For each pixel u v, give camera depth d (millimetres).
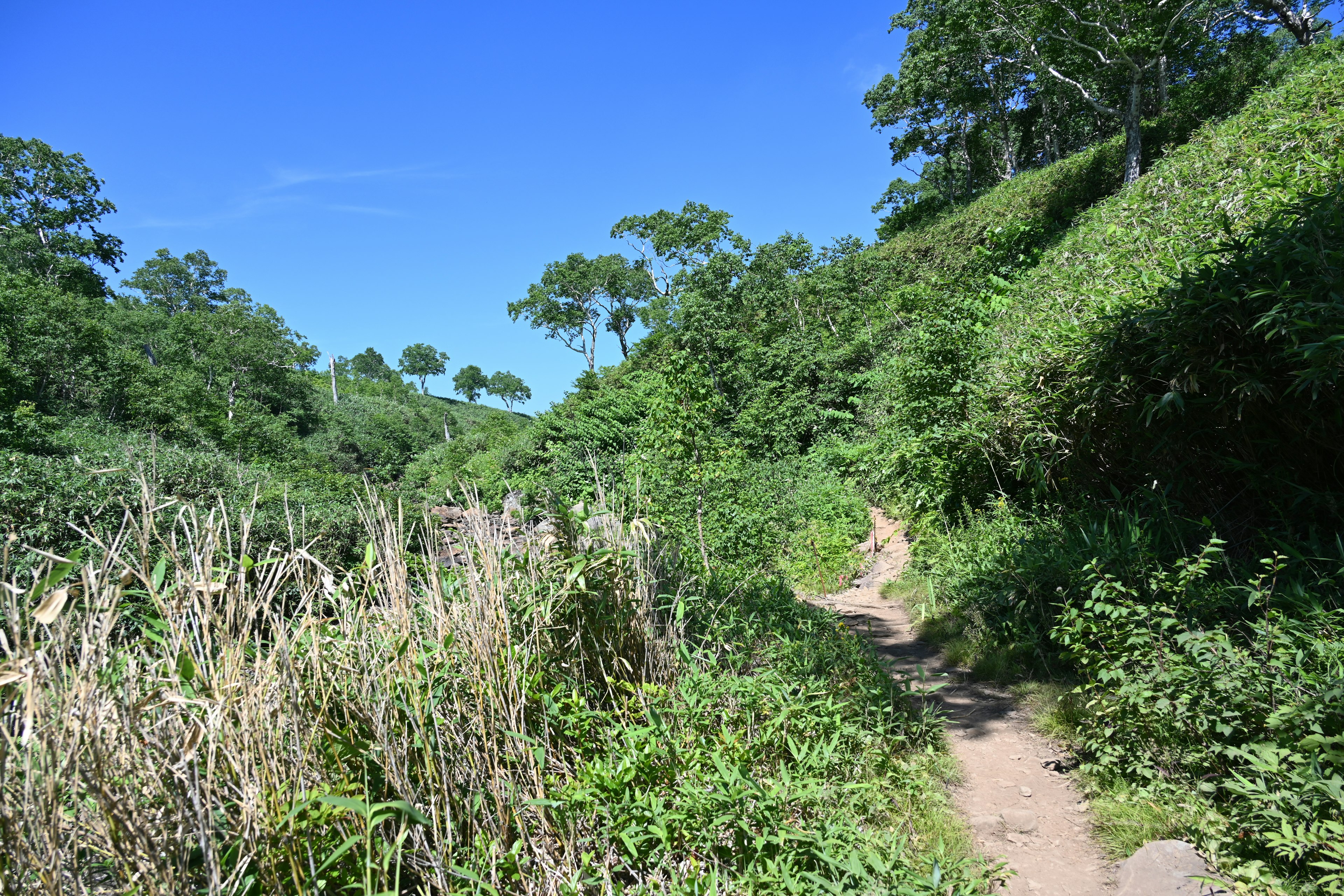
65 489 7949
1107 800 2926
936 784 3299
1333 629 2877
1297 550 3699
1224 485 4605
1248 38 24094
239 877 1931
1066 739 3633
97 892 1882
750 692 3488
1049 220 23125
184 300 73125
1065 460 5828
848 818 2814
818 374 23000
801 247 36406
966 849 2770
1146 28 18422
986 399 6727
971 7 21016
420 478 32812
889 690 3961
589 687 3361
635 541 4043
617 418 20953
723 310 29297
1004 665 4711
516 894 2406
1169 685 2945
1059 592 4410
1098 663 3369
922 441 8055
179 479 9711
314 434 54719
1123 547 4250
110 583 1912
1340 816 2191
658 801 2551
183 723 1970
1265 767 2328
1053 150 36625
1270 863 2252
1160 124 21562
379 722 2355
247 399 49688
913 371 8078
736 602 5527
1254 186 6066
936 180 47688
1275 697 2600
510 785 2598
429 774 2418
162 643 2053
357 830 2201
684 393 8539
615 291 57312
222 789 2041
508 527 3516
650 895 2420
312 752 2275
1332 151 6645
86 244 51969
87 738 1723
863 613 7348
